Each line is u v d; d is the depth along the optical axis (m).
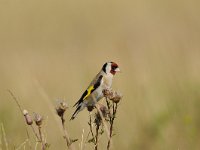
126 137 12.96
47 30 32.31
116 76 16.91
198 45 22.25
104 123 8.55
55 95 16.05
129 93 14.75
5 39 30.12
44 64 21.28
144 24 29.94
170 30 27.44
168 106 13.72
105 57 21.64
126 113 13.77
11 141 10.91
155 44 22.09
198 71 16.53
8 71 19.78
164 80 15.27
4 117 12.98
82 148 8.87
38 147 10.58
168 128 13.09
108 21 33.50
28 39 30.23
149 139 12.98
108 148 8.60
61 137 12.08
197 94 14.22
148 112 13.65
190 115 13.42
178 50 20.16
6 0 35.62
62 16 35.25
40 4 36.59
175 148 12.55
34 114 8.39
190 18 29.45
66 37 30.72
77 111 10.80
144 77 15.98
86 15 35.31
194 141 12.72
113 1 36.91
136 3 35.28
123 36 28.31
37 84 10.64
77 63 20.95
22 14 34.78
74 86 16.84
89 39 29.30
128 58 19.55
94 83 10.97
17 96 15.50
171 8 32.41
